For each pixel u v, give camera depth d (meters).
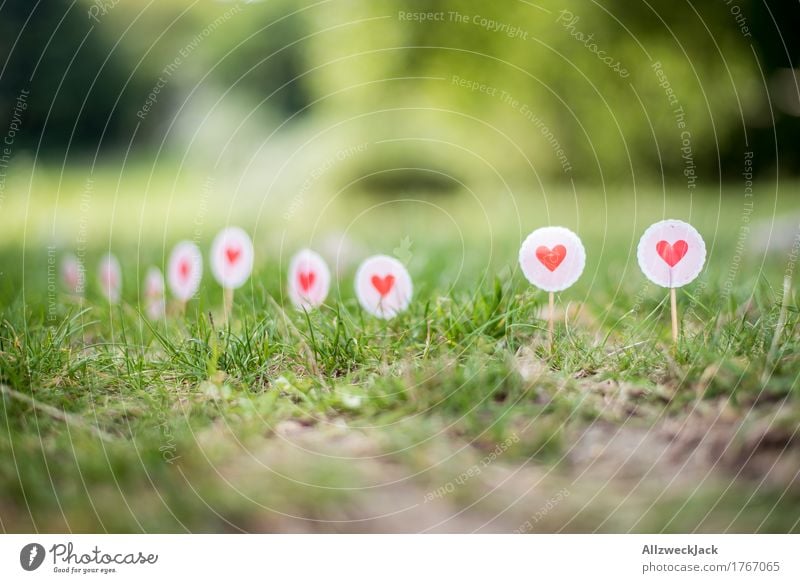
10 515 1.28
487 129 3.12
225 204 3.10
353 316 1.47
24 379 1.35
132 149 4.59
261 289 1.52
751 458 1.29
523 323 1.41
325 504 1.28
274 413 1.33
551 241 1.39
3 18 4.16
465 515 1.29
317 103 3.83
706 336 1.37
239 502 1.27
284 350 1.39
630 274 1.57
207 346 1.38
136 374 1.37
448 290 1.48
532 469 1.30
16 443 1.30
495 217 2.43
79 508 1.28
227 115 4.49
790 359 1.33
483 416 1.32
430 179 3.17
